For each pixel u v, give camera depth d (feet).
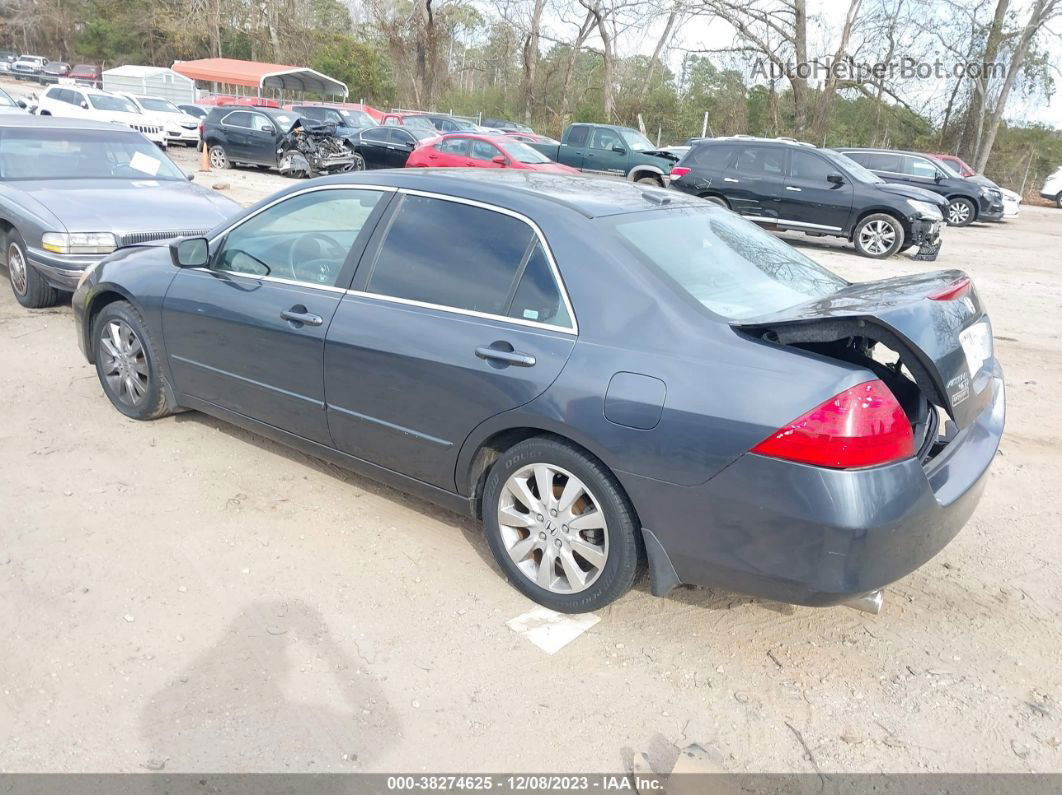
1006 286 38.88
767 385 9.15
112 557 12.00
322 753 8.71
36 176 25.71
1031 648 10.95
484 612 11.21
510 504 11.39
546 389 10.39
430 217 12.25
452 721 9.25
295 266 13.62
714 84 130.93
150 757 8.54
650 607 11.53
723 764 8.83
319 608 11.10
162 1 206.49
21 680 9.49
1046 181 107.55
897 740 9.25
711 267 11.37
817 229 48.65
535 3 144.25
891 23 111.65
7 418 16.71
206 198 26.20
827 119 118.01
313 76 132.26
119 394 16.87
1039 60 111.34
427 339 11.53
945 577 12.62
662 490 9.72
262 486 14.39
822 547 8.96
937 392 9.31
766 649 10.73
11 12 258.16
